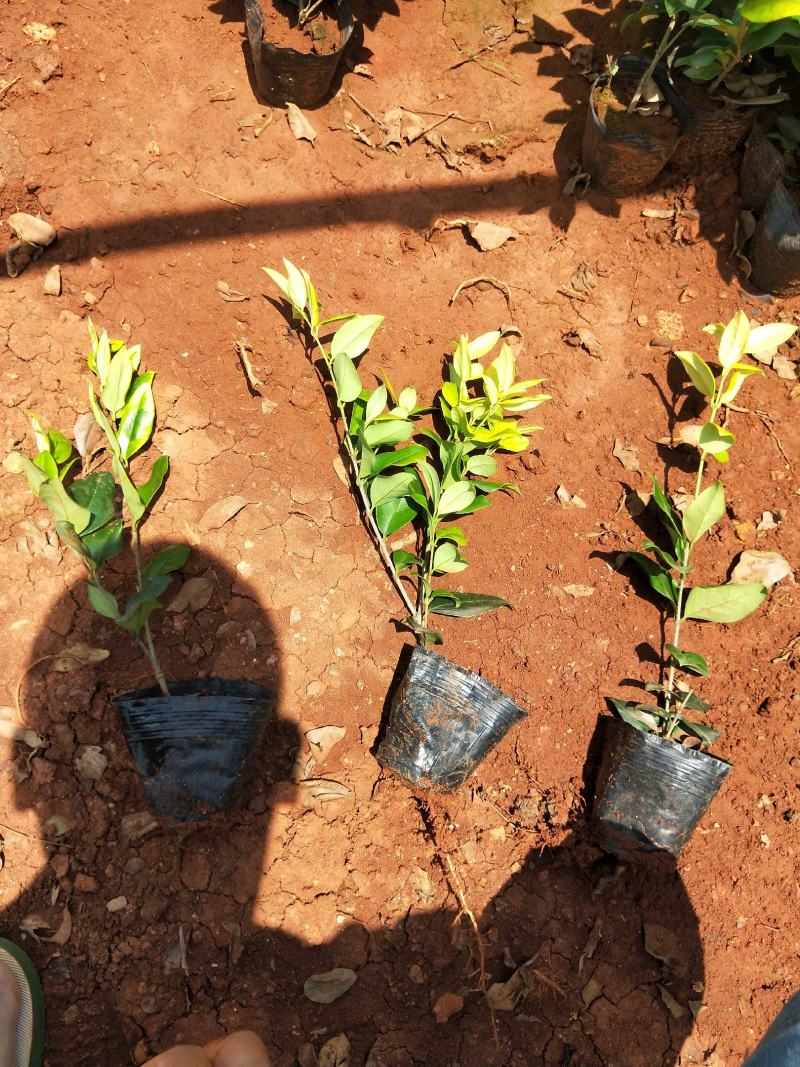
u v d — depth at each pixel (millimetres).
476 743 604
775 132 730
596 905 626
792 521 708
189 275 676
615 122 716
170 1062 526
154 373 658
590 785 645
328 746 628
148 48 700
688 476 710
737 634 685
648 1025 610
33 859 583
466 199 727
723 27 663
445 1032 593
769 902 641
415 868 620
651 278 739
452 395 650
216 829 602
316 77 680
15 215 646
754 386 731
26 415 640
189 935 587
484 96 742
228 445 661
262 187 697
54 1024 563
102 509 596
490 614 666
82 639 613
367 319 646
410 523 679
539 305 722
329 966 596
